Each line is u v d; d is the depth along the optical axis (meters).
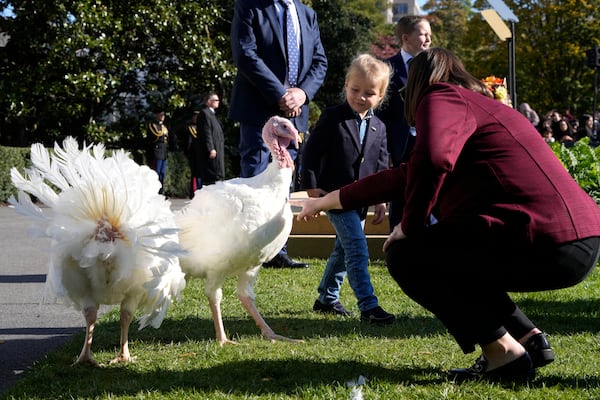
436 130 3.43
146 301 4.39
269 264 8.22
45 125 24.33
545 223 3.45
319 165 5.88
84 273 4.21
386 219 9.22
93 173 4.02
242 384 3.86
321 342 4.84
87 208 4.06
